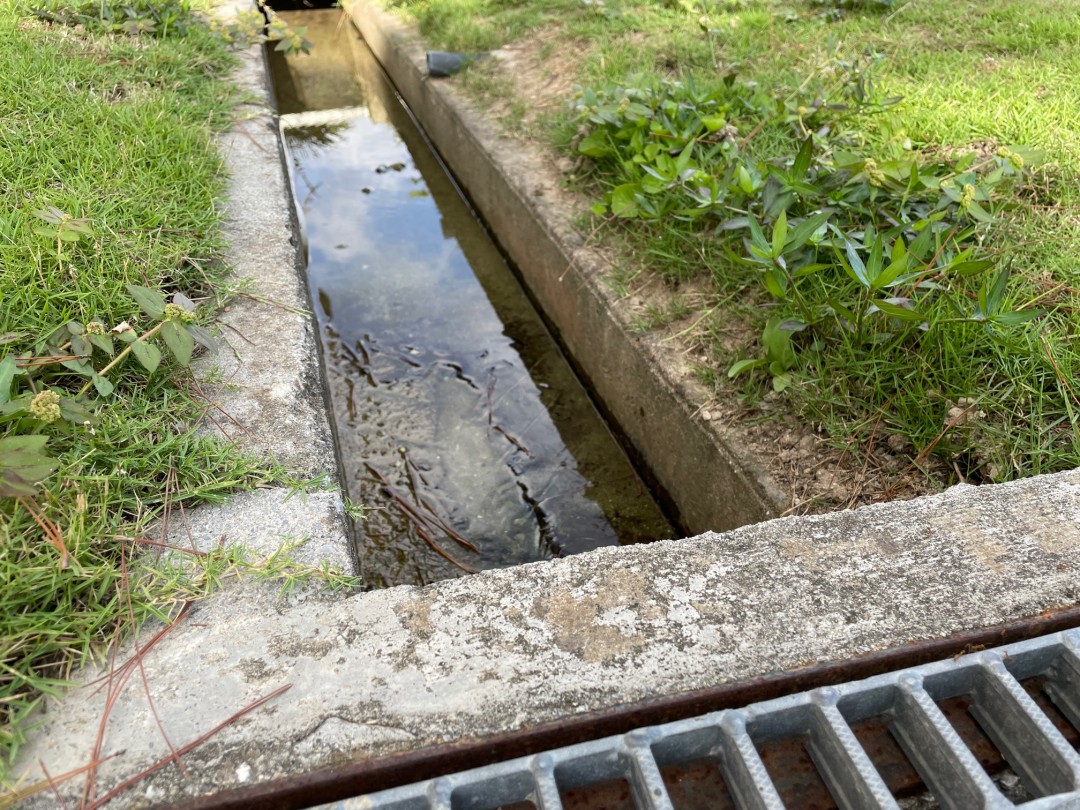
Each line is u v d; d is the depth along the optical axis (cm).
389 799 113
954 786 118
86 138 308
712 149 335
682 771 125
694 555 149
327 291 419
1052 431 208
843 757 119
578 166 387
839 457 221
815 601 140
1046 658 133
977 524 156
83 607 139
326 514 164
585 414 338
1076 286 241
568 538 280
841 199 275
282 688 126
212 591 143
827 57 404
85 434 171
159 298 191
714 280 286
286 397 198
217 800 112
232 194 306
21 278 211
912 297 228
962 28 442
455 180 532
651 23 525
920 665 133
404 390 349
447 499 294
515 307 409
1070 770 115
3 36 405
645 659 130
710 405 249
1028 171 285
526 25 586
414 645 133
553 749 121
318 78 755
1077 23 420
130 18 479
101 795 112
